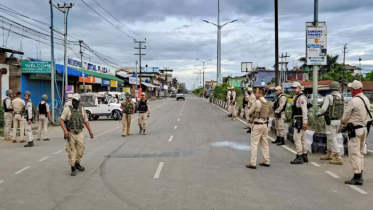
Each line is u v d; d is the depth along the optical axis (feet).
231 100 75.15
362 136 22.89
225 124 66.23
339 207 18.40
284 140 42.68
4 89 73.20
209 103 171.73
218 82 168.66
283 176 25.36
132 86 213.66
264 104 28.22
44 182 24.22
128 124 51.47
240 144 41.06
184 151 36.55
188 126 63.52
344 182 23.49
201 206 18.70
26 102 41.45
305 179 24.40
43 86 89.86
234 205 18.83
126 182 23.91
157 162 30.81
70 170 27.99
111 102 84.07
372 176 25.03
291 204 18.95
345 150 32.63
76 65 122.01
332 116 29.04
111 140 46.14
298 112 29.94
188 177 25.20
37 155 34.91
